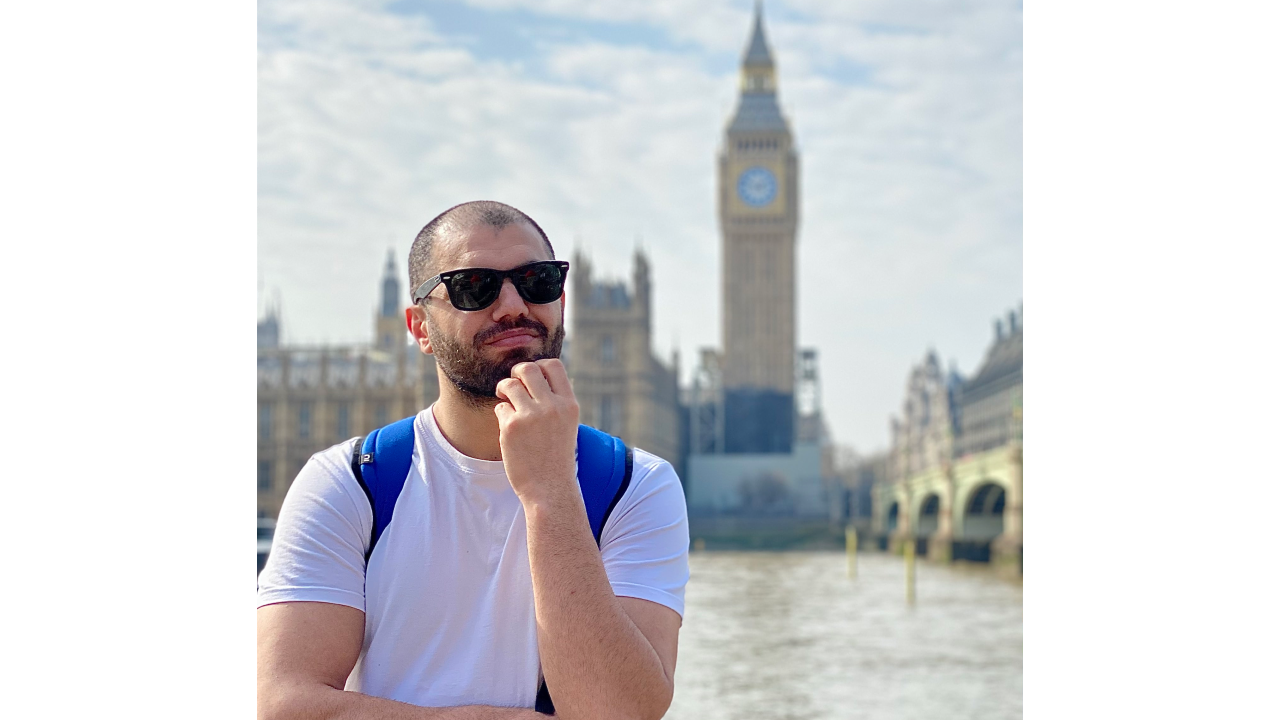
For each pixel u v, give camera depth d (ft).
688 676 125.49
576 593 7.53
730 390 493.36
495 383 8.28
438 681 8.16
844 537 426.10
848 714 104.42
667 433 480.23
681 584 8.59
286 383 366.22
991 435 364.58
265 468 360.89
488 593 8.25
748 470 471.21
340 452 8.77
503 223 8.54
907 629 167.22
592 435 9.00
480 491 8.39
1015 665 131.23
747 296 498.28
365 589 8.38
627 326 445.78
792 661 136.05
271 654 8.02
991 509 336.90
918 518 374.02
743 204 498.28
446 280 8.30
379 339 372.99
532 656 8.17
